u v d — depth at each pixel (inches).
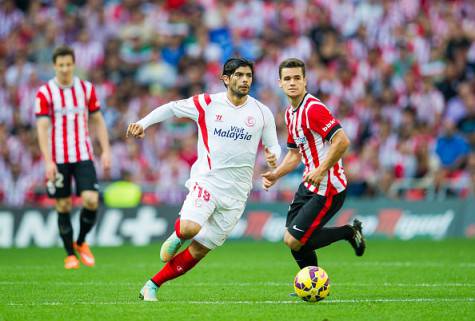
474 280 1280.8
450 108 2753.4
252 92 2854.3
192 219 991.0
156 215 2303.2
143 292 1042.1
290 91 1058.1
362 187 2437.3
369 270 1462.8
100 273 1437.0
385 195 2428.6
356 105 2714.1
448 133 2479.1
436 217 2293.3
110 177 2581.2
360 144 2640.3
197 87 2866.6
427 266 1526.8
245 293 1134.4
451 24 2984.7
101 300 1045.8
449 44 2893.7
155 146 2667.3
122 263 1662.2
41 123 1402.6
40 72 3031.5
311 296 1011.3
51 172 1385.3
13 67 3009.4
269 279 1339.8
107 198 2338.8
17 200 2635.3
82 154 1437.0
